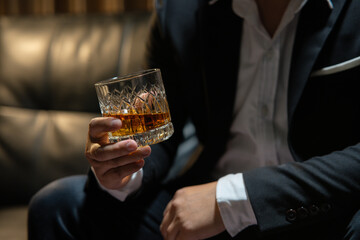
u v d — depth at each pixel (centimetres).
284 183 63
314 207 61
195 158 85
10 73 133
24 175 124
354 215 59
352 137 71
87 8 161
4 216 114
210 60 81
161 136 59
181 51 83
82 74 126
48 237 73
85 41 129
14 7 171
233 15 81
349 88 70
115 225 74
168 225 68
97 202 75
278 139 78
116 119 57
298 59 71
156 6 87
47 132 126
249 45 80
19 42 135
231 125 83
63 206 74
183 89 84
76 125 124
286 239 67
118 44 125
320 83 71
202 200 66
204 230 64
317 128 72
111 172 66
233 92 80
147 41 93
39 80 130
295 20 75
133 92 57
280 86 77
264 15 79
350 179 60
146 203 78
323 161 63
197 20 84
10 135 128
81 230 73
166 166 85
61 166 121
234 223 64
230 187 65
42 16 139
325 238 63
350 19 70
